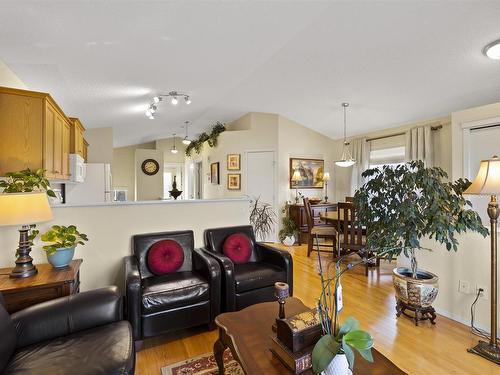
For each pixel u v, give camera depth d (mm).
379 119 5121
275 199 5777
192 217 3084
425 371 1777
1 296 1491
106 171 4234
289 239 5461
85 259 2562
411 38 2756
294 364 1146
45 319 1457
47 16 1718
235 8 2057
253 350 1327
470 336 2191
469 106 4051
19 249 1881
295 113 5582
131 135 7227
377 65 3365
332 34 2812
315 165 6262
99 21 1876
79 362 1227
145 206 2818
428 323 2400
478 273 2314
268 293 2545
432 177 2279
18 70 2420
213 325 2328
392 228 2404
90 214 2570
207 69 3209
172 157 9297
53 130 2529
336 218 4348
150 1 1755
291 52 3258
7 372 1167
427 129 4672
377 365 1192
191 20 2098
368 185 2762
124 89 3420
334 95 4457
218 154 6426
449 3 2252
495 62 2959
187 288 2189
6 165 2115
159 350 2062
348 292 3082
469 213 2115
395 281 2500
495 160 1908
